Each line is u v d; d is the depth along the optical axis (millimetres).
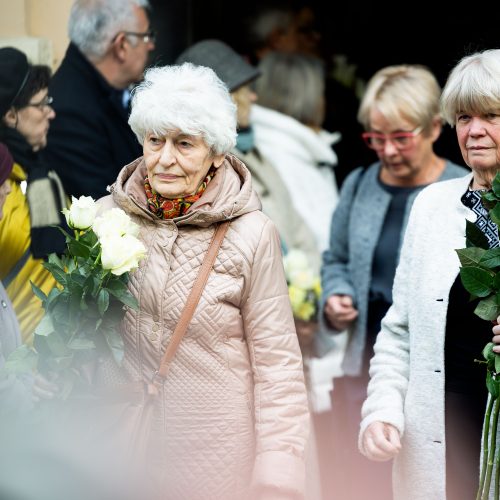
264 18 13539
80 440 6676
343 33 14469
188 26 13086
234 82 11195
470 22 14289
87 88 9570
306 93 12359
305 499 7098
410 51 14523
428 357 7074
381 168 10125
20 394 7047
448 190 7234
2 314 7348
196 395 6777
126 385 6758
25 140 8742
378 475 9273
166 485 6785
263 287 6844
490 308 6543
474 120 6867
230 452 6793
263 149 12039
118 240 6410
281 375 6855
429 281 7094
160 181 6727
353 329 9898
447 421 7043
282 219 11727
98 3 9555
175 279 6762
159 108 6578
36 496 6613
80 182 9453
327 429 10477
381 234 9828
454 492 7062
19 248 8469
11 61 8609
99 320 6516
